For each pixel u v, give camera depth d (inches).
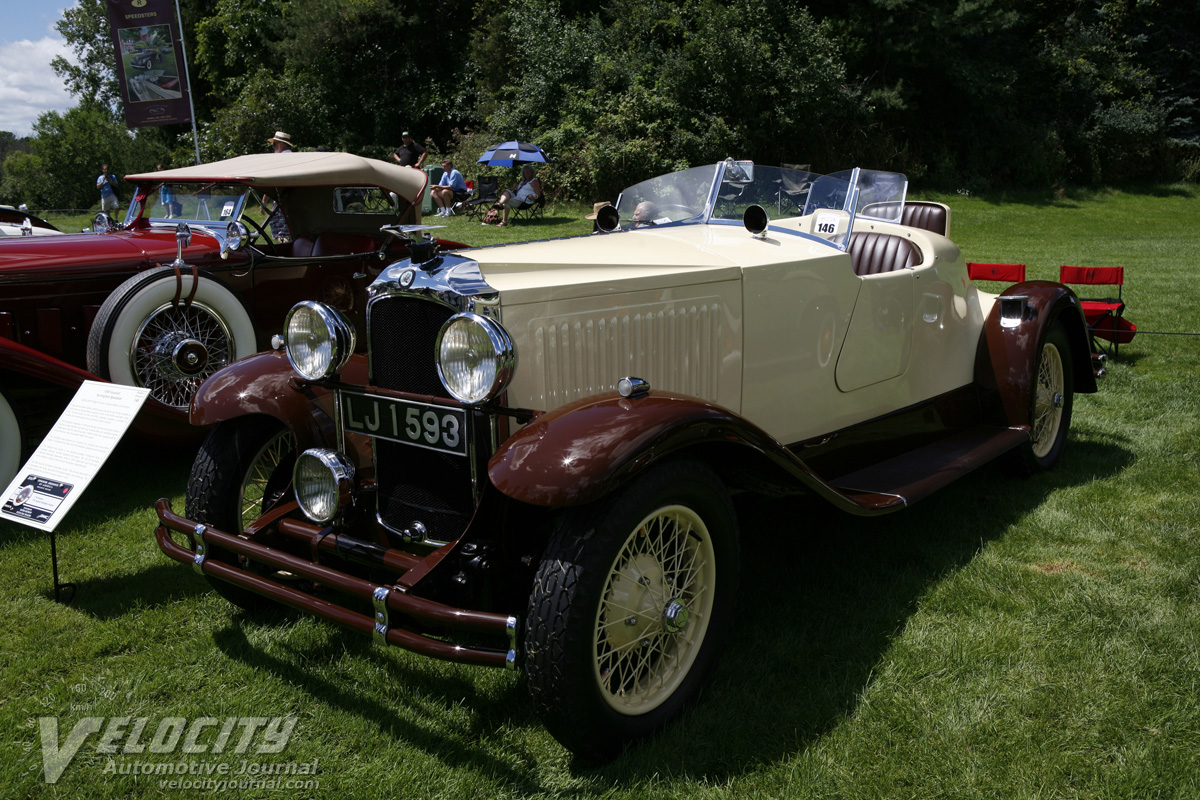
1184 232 759.1
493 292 90.2
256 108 894.4
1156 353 263.3
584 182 752.3
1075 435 190.1
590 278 100.3
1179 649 102.2
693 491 88.0
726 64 788.0
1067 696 93.6
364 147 958.4
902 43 929.5
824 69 828.6
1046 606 114.0
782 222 144.4
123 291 168.9
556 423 83.0
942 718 90.4
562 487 76.7
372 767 84.4
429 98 967.0
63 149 1360.7
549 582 79.1
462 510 94.7
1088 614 111.3
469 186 784.9
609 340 101.8
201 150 887.1
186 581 127.6
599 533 79.6
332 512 97.0
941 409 155.3
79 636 110.8
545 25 866.1
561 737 81.5
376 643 82.0
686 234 130.1
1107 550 131.9
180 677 101.1
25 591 124.0
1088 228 791.1
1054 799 78.4
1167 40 1190.9
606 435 80.4
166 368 174.4
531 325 94.2
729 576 95.0
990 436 153.4
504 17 911.7
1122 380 232.2
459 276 91.6
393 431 97.5
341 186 230.2
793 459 96.0
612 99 797.9
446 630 102.3
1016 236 719.7
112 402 119.5
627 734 84.9
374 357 99.2
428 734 90.2
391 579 108.2
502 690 98.7
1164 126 1114.1
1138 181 1101.1
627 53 831.7
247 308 192.1
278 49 991.0
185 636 111.3
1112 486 159.3
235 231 190.1
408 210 248.5
